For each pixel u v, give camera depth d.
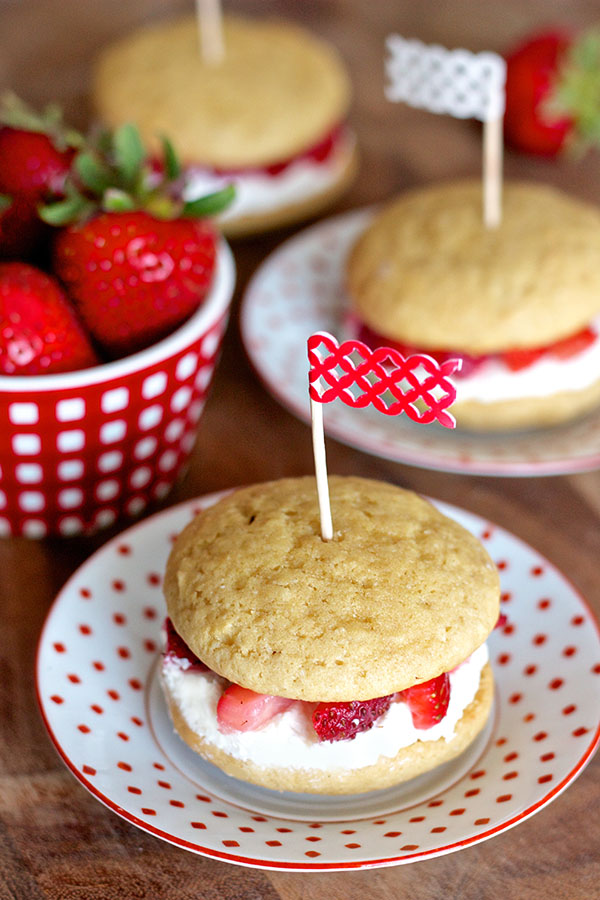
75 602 0.47
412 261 0.57
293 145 0.65
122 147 0.48
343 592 0.42
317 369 0.42
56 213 0.48
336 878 0.41
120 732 0.44
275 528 0.44
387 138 0.72
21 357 0.47
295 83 0.67
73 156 0.52
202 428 0.56
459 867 0.42
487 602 0.43
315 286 0.61
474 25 0.82
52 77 0.76
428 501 0.47
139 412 0.48
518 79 0.68
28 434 0.47
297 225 0.67
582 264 0.56
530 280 0.55
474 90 0.56
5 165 0.50
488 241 0.57
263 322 0.59
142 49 0.69
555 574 0.47
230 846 0.40
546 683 0.45
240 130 0.64
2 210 0.49
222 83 0.66
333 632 0.41
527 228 0.58
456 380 0.55
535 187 0.61
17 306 0.47
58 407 0.47
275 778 0.42
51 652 0.45
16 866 0.42
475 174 0.69
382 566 0.43
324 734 0.42
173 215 0.49
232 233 0.64
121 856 0.42
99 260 0.48
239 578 0.43
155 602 0.47
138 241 0.48
